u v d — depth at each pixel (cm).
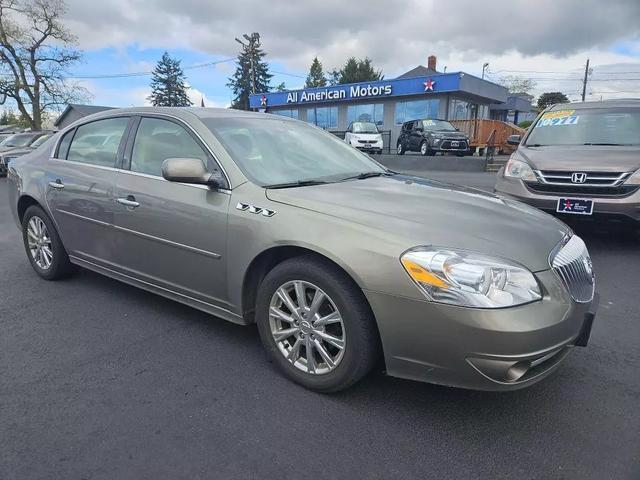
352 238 246
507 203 314
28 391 271
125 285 443
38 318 370
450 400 266
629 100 678
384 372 274
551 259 246
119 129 382
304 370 274
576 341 253
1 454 220
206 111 362
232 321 308
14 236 676
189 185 317
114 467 213
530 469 215
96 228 381
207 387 277
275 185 301
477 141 2197
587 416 253
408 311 230
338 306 252
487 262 226
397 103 2722
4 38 3506
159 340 335
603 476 211
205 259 308
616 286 447
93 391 272
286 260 274
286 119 411
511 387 226
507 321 217
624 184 523
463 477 210
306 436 235
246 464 216
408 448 228
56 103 3850
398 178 363
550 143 640
